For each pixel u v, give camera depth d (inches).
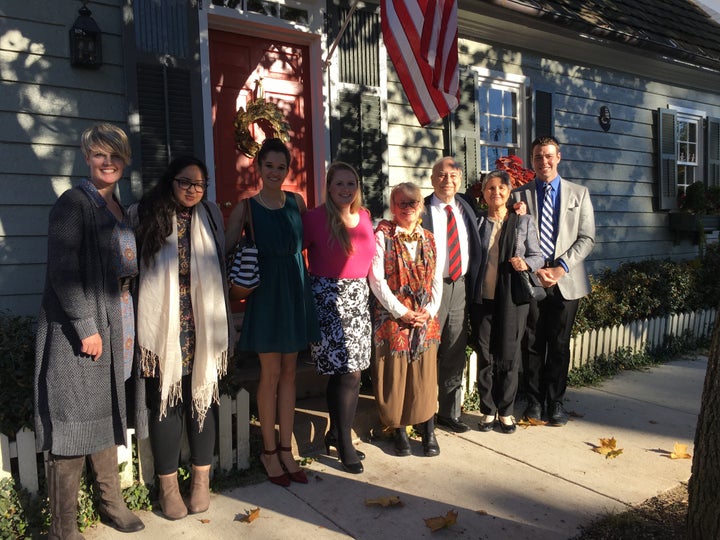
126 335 118.0
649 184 364.2
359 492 142.1
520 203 172.9
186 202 122.6
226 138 206.5
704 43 378.3
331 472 152.6
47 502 122.7
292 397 147.3
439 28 177.2
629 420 193.6
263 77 213.6
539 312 185.0
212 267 125.3
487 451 166.9
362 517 131.0
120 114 174.7
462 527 127.2
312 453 163.0
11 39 157.6
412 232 158.7
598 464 159.6
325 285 146.8
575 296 180.9
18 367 123.4
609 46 312.2
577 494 142.6
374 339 158.6
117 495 124.1
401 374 156.9
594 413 199.9
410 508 134.8
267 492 141.9
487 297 173.6
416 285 155.6
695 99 394.0
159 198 121.5
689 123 398.3
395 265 155.6
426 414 159.6
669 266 305.4
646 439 177.8
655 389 228.7
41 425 110.3
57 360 108.4
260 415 144.9
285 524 127.8
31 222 162.6
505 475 151.9
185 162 121.9
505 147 296.2
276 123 204.8
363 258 147.6
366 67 229.8
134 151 174.4
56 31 163.9
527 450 167.8
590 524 129.3
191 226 125.2
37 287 164.2
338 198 143.1
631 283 273.4
